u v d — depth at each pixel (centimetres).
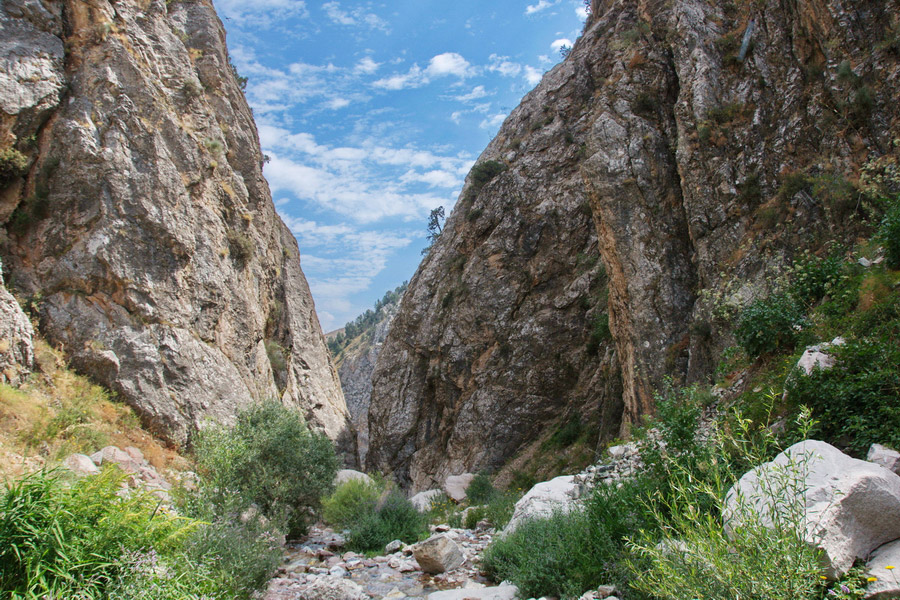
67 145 1533
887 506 396
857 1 1371
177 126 1847
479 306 3384
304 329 3694
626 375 1756
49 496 450
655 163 1819
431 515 1492
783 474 359
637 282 1706
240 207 2223
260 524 904
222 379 1656
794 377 663
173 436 1432
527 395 3027
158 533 505
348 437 3562
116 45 1723
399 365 3944
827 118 1370
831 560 354
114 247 1518
